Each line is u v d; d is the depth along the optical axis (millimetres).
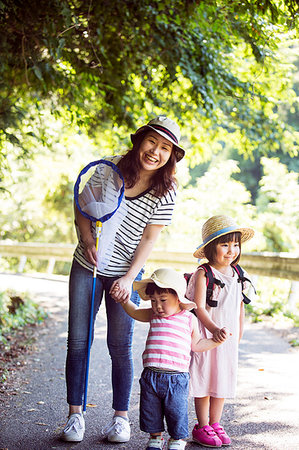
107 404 5227
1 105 8898
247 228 4312
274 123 11945
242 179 29984
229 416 4883
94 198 4223
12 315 9758
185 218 19375
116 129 11945
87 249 4262
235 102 11383
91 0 7453
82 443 4207
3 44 7227
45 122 10531
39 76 7406
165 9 7992
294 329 8961
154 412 3812
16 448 4074
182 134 12406
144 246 4297
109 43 9078
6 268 25781
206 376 4188
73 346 4312
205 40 9336
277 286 15305
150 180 4254
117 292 4121
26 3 6910
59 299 12359
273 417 4832
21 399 5328
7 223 24906
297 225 20766
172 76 9391
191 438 4344
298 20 5988
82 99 9688
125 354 4367
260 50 7664
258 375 6238
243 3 6457
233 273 4348
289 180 21109
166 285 3807
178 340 3855
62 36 7781
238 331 4305
